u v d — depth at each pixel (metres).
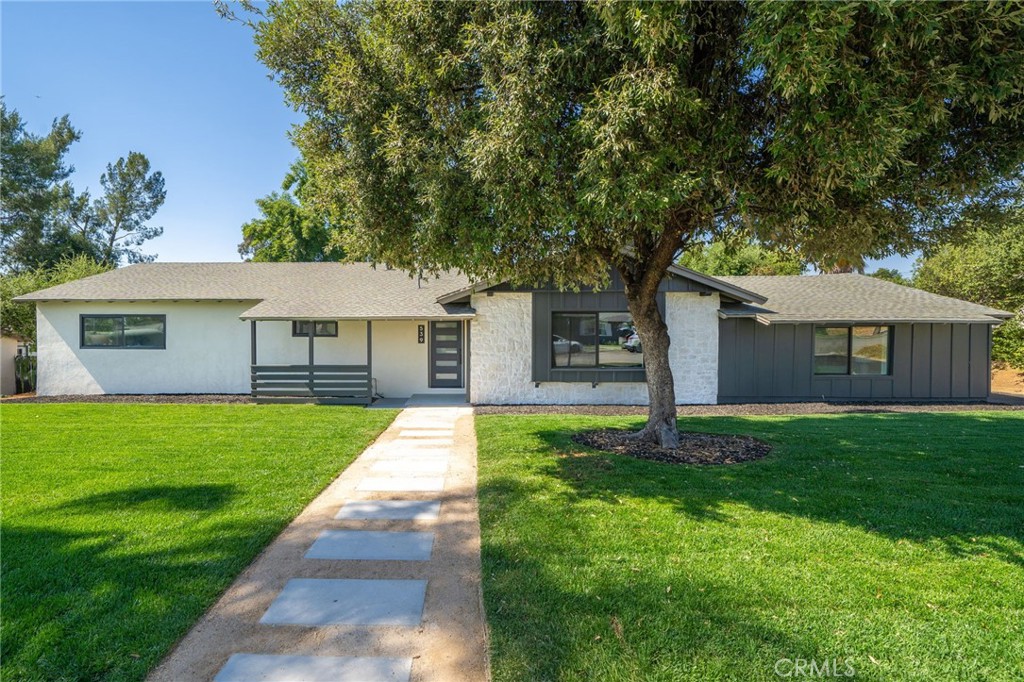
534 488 5.31
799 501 4.86
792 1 3.32
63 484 5.38
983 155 4.66
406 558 3.83
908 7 3.39
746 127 4.81
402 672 2.51
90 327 13.88
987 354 12.66
